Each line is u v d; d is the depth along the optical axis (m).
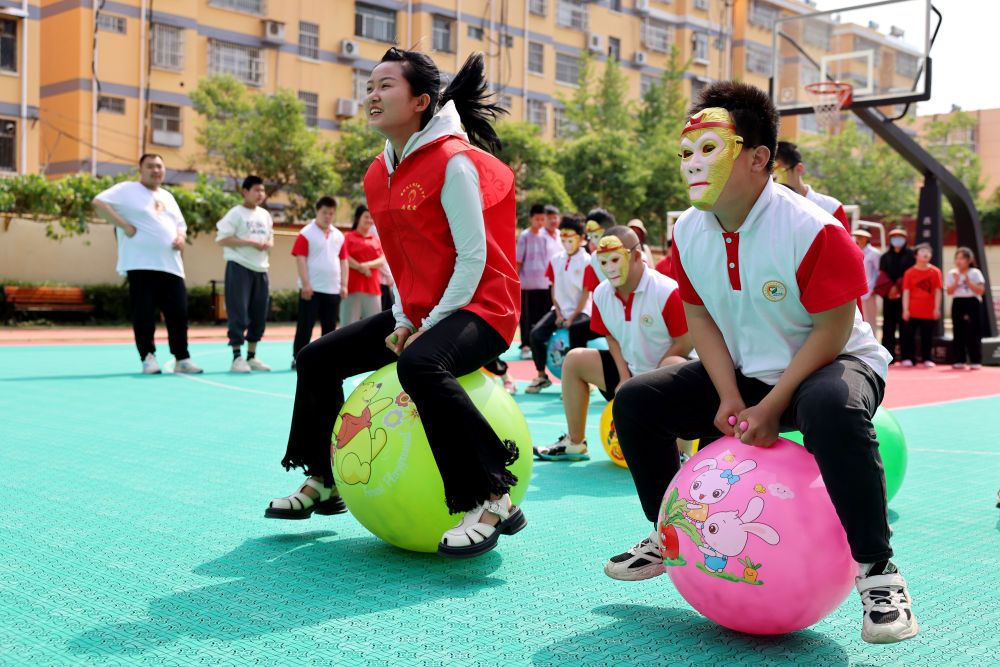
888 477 4.04
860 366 2.48
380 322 3.49
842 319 2.42
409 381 3.03
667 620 2.66
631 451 2.78
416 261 3.32
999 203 42.19
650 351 5.04
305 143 27.53
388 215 3.34
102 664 2.23
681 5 44.62
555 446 5.53
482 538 3.07
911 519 4.04
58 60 28.02
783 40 14.26
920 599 2.89
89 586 2.88
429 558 3.29
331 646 2.38
